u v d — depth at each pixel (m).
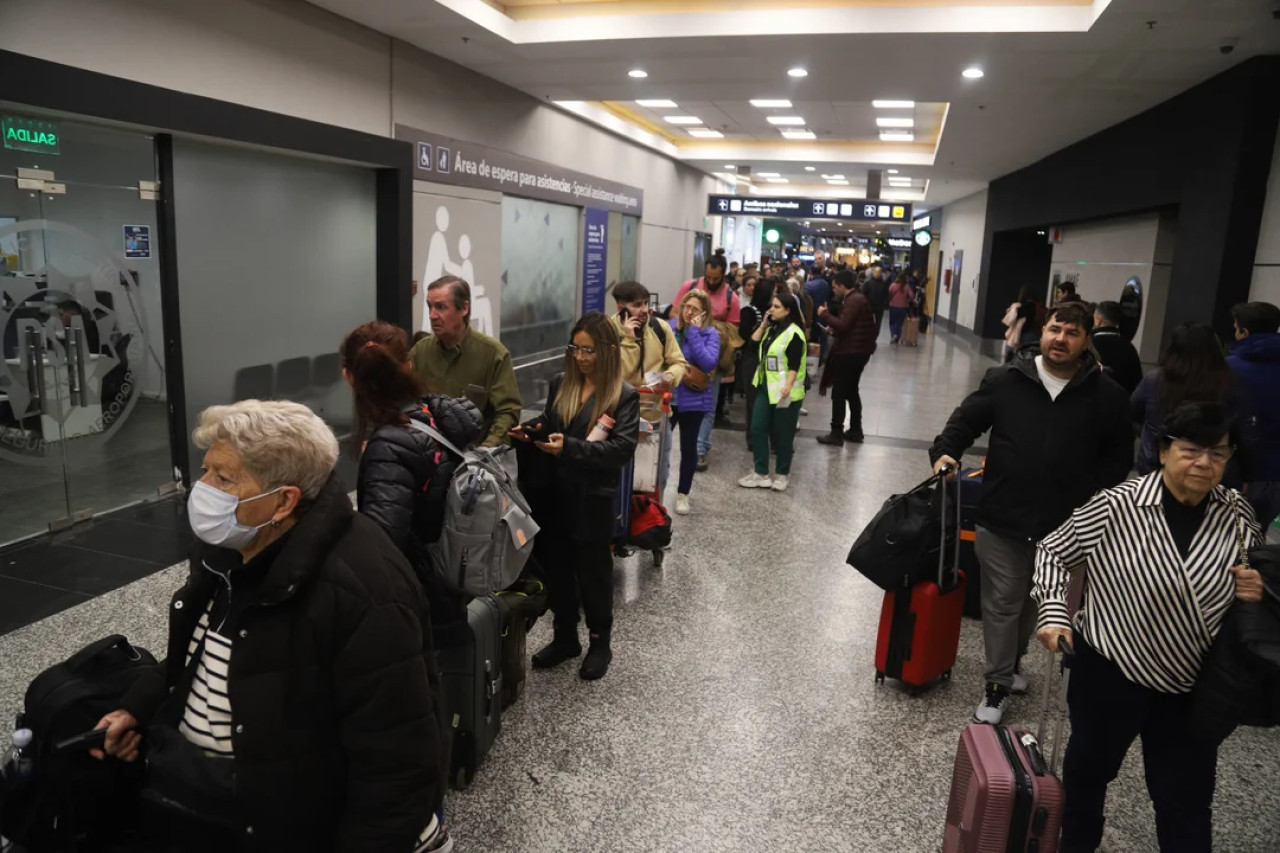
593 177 14.30
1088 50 7.55
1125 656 2.43
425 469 2.61
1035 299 11.66
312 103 7.32
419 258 9.22
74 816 1.85
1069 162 13.88
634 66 9.30
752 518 6.47
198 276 6.44
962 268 25.95
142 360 6.02
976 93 9.75
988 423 3.71
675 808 3.02
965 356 19.59
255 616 1.55
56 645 3.96
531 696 3.75
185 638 1.73
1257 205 7.71
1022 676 3.91
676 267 20.17
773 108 13.88
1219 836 2.96
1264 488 4.30
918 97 10.16
